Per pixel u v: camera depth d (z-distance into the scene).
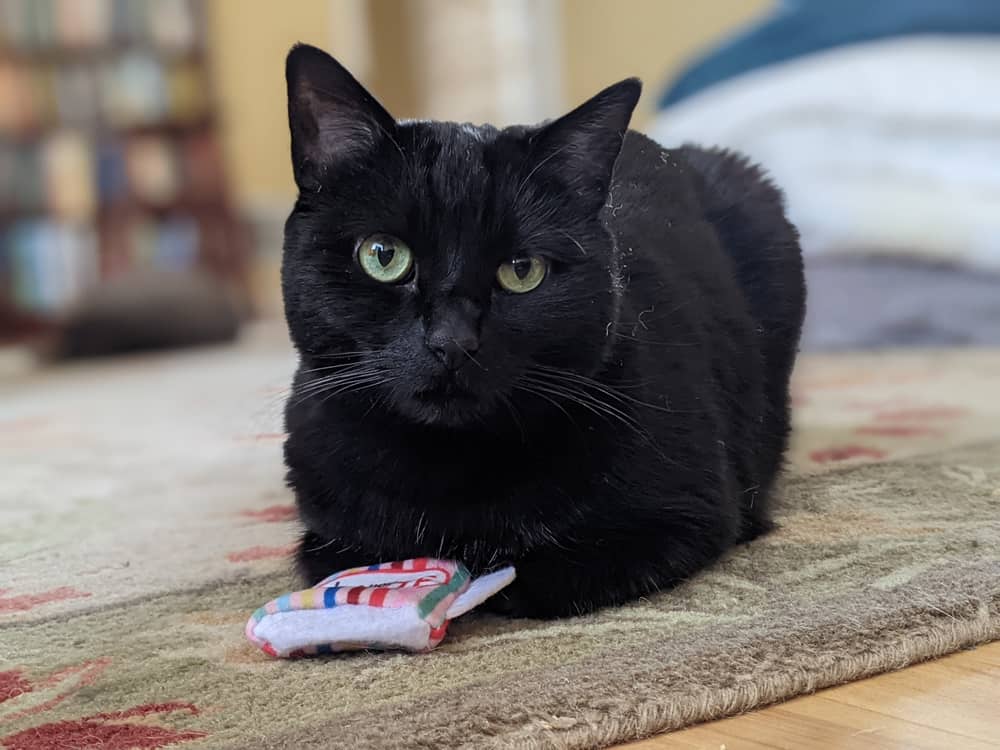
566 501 0.42
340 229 0.41
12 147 1.78
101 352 1.62
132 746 0.32
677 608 0.41
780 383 0.55
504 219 0.41
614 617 0.40
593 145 0.42
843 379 0.96
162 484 0.68
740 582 0.43
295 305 0.42
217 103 1.88
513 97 1.93
